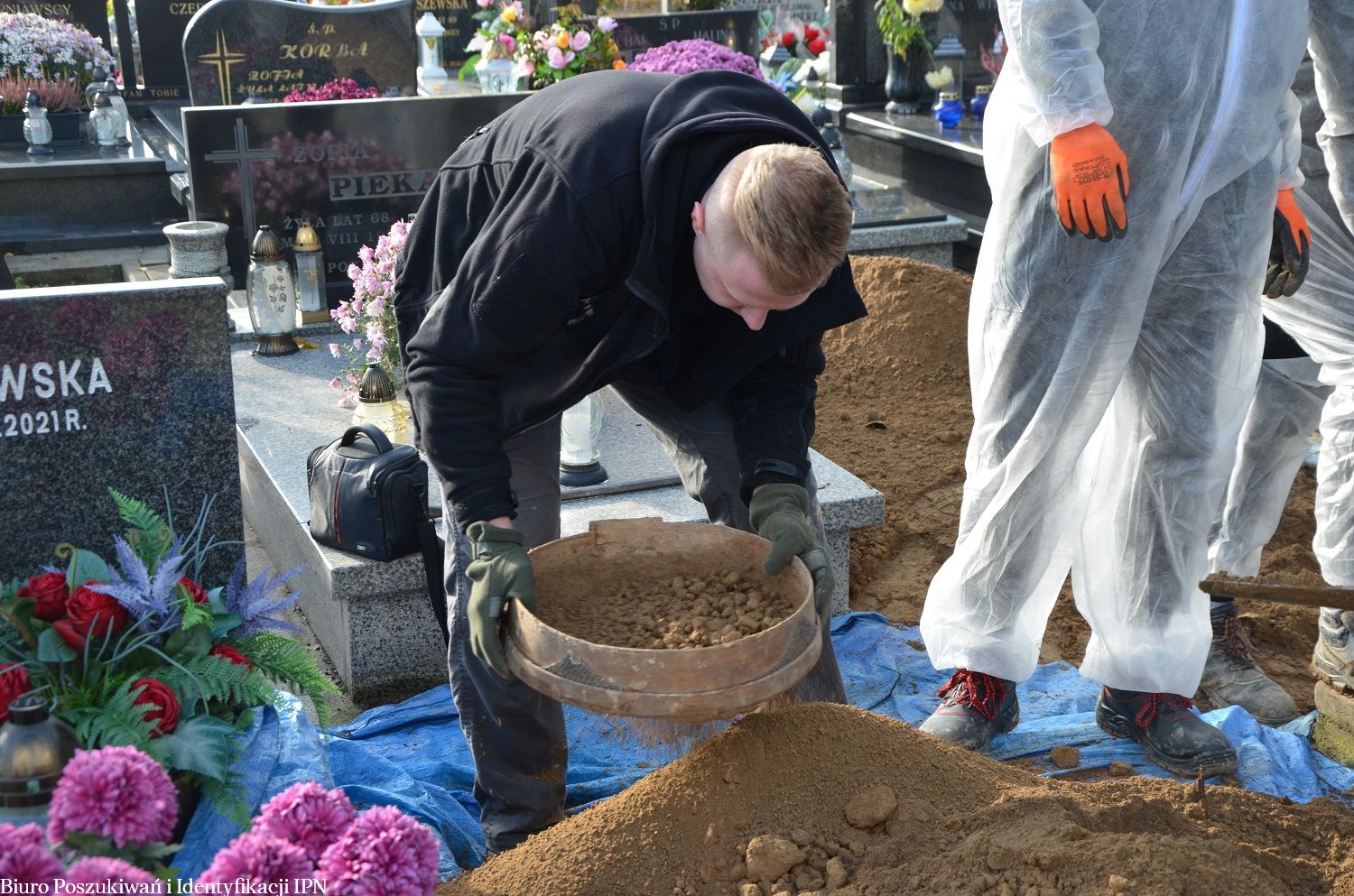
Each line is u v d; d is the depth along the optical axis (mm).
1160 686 3090
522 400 2453
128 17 10648
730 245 1948
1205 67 2666
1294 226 3016
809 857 2125
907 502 4719
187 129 6117
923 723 3385
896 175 8633
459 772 3123
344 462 3578
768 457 2459
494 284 2109
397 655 3701
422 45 9125
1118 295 2791
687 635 2104
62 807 1694
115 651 2330
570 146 2123
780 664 1969
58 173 8344
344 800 1796
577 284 2127
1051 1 2574
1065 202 2666
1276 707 3418
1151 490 3000
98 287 2742
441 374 2207
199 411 2854
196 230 6051
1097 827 2242
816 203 1855
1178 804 2492
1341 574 3252
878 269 6074
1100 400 2875
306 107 6250
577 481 4094
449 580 2613
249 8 7547
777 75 8945
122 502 2650
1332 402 3289
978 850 2049
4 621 2432
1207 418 2930
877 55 9195
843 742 2322
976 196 7902
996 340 2959
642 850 2170
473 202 2342
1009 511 2982
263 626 2600
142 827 1710
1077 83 2584
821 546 2287
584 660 1927
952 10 8820
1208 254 2830
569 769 3158
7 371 2672
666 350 2475
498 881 2205
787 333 2375
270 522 4359
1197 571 3049
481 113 6551
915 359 5773
